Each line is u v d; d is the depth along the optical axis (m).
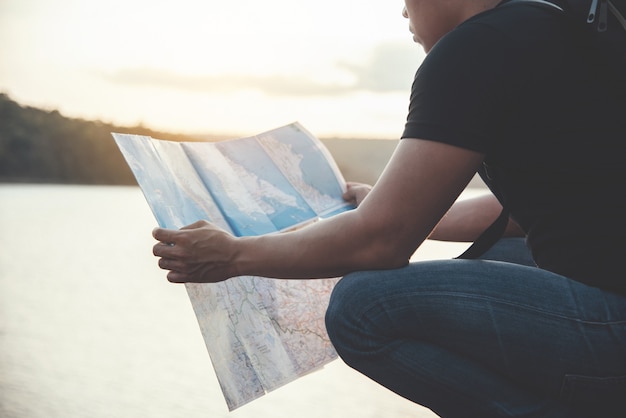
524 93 0.97
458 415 1.07
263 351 1.22
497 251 1.43
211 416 2.02
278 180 1.42
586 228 0.97
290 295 1.32
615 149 0.96
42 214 7.57
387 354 1.07
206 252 1.08
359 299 1.05
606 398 1.00
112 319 3.14
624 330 0.97
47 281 3.91
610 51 0.95
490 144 0.99
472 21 1.01
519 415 1.02
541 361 1.00
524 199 1.03
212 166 1.36
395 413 2.08
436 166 0.98
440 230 1.49
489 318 1.01
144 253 5.02
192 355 2.64
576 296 0.98
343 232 1.03
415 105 1.01
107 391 2.20
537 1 1.03
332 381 2.45
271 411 2.10
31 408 2.02
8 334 2.84
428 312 1.03
